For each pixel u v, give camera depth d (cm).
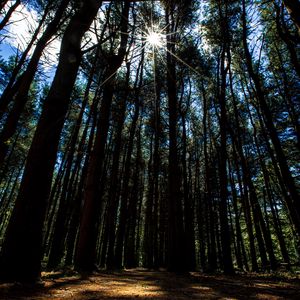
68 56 479
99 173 880
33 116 1861
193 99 2066
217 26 1459
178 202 1128
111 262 1345
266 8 985
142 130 2281
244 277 991
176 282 648
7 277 365
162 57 1417
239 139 1633
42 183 420
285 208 1886
